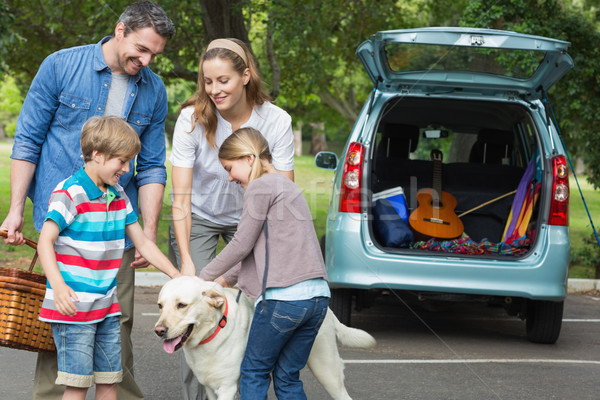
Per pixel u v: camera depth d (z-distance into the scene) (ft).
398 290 17.31
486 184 20.90
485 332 19.83
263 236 9.94
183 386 11.70
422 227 18.76
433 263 16.62
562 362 16.60
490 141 21.63
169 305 9.51
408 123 21.79
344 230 16.93
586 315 22.97
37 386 10.77
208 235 12.53
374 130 17.60
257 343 9.89
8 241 10.53
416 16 56.85
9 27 38.17
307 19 37.83
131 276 11.44
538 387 14.47
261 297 9.80
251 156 10.19
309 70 46.88
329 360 10.86
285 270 9.77
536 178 18.54
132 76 11.13
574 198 74.13
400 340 18.35
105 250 9.78
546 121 18.03
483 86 17.87
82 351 9.57
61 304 9.26
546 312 17.81
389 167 20.92
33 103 10.87
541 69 16.96
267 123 11.94
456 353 17.12
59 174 10.94
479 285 16.65
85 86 10.87
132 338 17.75
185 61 43.73
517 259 16.89
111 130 9.57
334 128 92.17
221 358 10.18
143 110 11.32
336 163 21.95
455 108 20.75
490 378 15.02
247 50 11.53
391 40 16.14
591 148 32.60
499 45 16.08
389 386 14.28
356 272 16.78
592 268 32.17
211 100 11.54
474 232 20.26
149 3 10.68
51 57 10.86
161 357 16.10
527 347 18.08
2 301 9.63
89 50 10.96
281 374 10.11
